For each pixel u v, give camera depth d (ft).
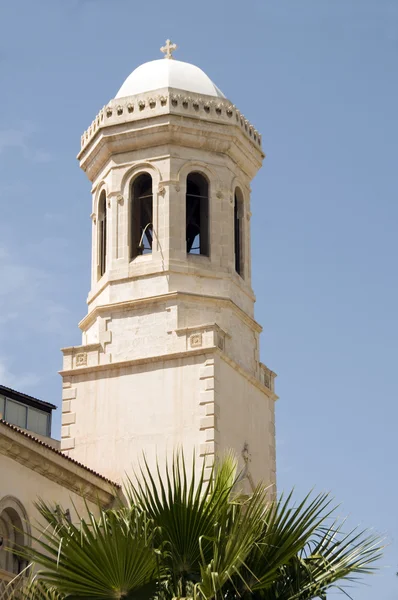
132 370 184.24
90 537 100.12
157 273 187.42
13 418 210.59
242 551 101.24
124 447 180.55
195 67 203.31
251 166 201.98
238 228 199.52
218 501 106.22
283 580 106.52
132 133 193.16
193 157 193.36
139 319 186.60
